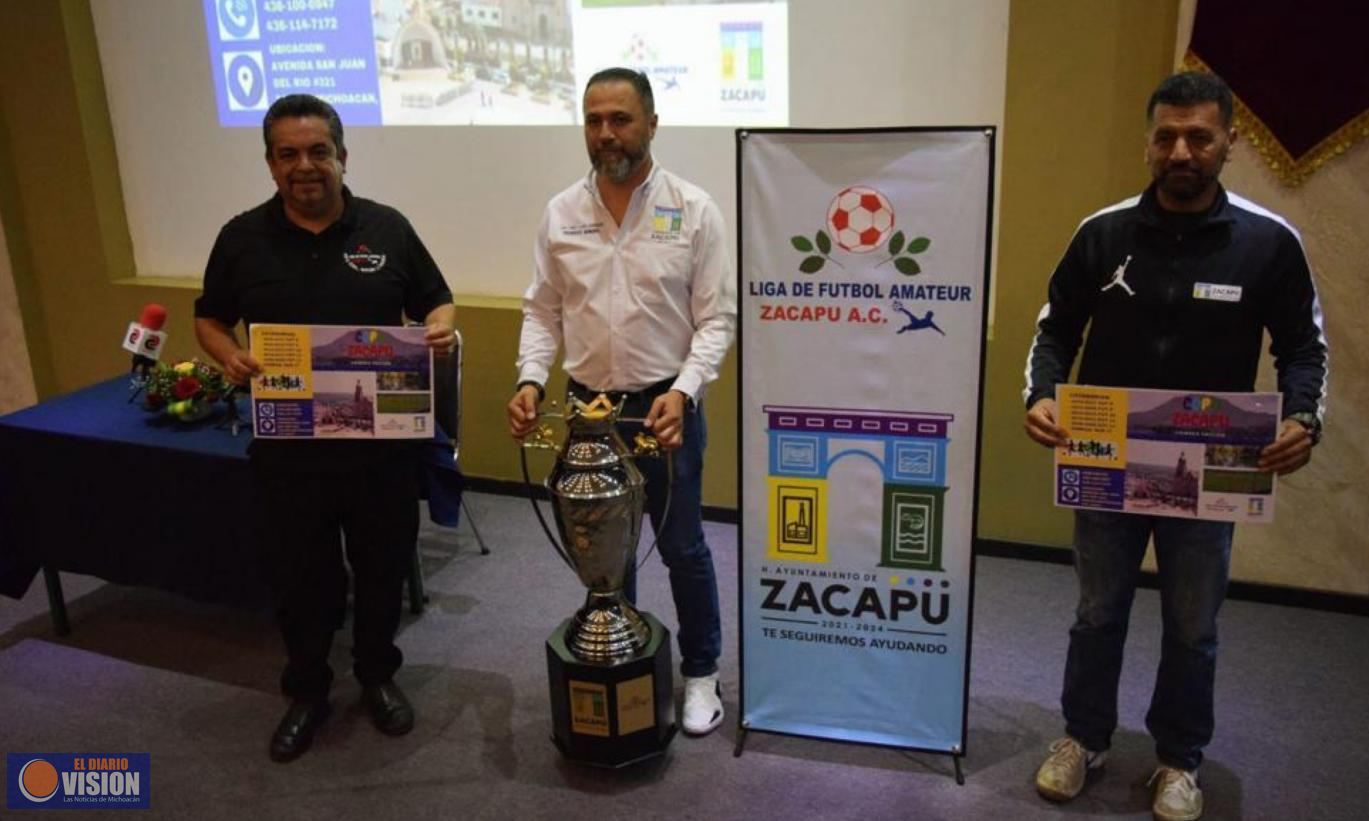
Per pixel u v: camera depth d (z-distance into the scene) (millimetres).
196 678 2926
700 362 2314
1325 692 2711
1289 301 1992
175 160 4340
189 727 2707
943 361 2143
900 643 2359
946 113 3297
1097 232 2084
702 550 2521
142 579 2930
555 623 3158
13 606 3344
